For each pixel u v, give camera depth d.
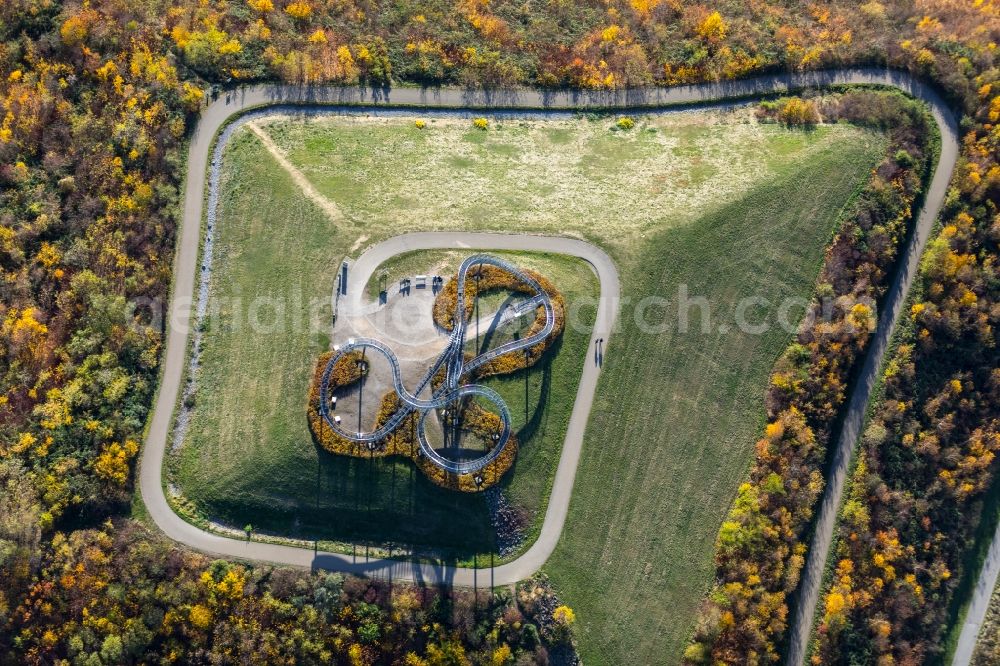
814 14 125.38
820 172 109.25
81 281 99.69
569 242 102.94
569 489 96.56
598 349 99.25
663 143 115.62
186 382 99.44
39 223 103.56
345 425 93.12
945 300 106.81
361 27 121.88
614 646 94.50
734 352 101.62
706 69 119.25
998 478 112.69
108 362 97.12
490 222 103.56
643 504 97.38
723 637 93.81
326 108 115.69
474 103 118.69
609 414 98.12
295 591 91.44
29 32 113.50
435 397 92.31
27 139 108.50
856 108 114.44
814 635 100.88
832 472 104.56
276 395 95.31
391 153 112.19
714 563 96.69
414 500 93.00
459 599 92.06
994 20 119.75
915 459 105.38
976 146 111.19
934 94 116.56
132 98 109.31
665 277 102.31
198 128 111.19
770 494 96.81
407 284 98.69
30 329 98.31
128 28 113.69
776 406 100.31
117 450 94.00
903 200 108.94
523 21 125.06
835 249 105.94
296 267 100.62
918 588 102.94
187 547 93.62
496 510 93.62
